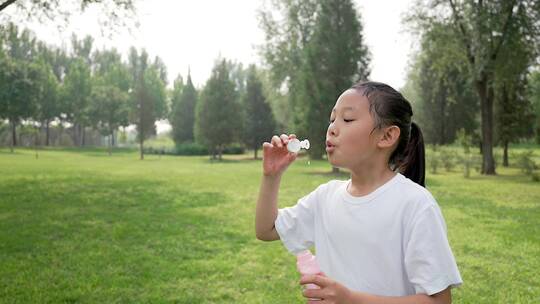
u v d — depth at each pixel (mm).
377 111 1392
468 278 5176
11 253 6035
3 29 14297
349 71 21375
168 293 4586
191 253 6113
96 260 5707
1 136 67750
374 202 1381
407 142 1488
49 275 5082
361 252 1383
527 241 6969
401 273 1345
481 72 19625
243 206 10352
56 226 7766
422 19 19953
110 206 10070
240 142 41281
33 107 51656
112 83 65812
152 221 8352
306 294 1247
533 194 12922
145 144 78062
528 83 26125
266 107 40781
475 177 19125
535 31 18266
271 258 5906
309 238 1651
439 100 33844
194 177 18328
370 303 1235
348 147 1406
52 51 73188
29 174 18531
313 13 29516
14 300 4301
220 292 4621
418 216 1304
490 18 17688
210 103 37312
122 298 4422
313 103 21641
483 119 20906
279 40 31781
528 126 26562
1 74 48906
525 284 4977
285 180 17734
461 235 7410
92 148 63031
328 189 1604
